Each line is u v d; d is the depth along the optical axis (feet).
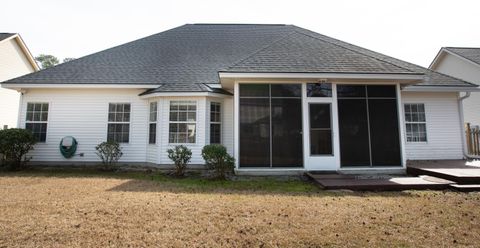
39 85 34.78
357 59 30.17
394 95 28.84
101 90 36.76
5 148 31.50
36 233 11.82
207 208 16.03
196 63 40.34
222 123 35.45
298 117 28.35
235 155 27.76
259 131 28.07
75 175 28.86
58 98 36.50
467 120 53.31
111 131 36.45
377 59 30.35
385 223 13.56
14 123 55.57
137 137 36.11
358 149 28.07
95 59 40.98
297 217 14.44
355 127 28.32
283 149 27.99
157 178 27.43
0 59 53.83
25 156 35.22
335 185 21.89
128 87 35.32
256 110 28.25
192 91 32.65
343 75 27.27
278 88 28.58
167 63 40.27
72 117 36.40
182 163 29.43
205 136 33.19
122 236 11.65
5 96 53.36
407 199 18.61
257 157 27.81
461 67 56.90
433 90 36.55
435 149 37.65
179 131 33.50
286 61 29.35
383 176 26.30
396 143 28.27
